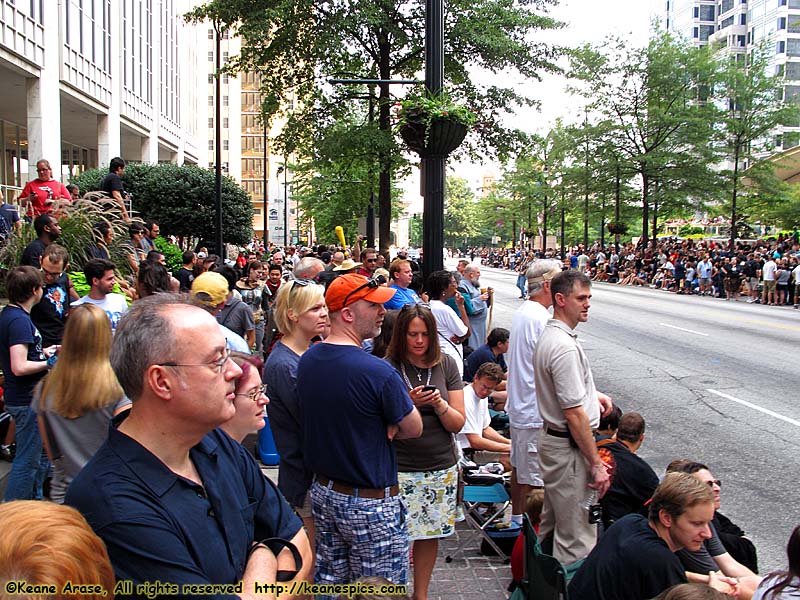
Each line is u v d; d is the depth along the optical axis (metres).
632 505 4.51
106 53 29.42
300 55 16.45
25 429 4.88
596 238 77.56
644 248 41.66
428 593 4.51
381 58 16.47
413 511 4.04
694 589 2.77
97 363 3.52
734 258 30.11
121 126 33.28
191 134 49.25
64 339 3.55
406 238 97.94
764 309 24.64
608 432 5.00
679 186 39.84
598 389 10.86
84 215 9.83
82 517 1.59
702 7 95.75
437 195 7.47
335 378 3.34
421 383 4.12
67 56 24.67
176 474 1.90
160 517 1.80
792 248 27.14
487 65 16.67
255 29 15.66
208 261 10.83
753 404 9.83
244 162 79.25
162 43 39.66
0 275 9.31
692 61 38.44
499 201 72.94
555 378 4.09
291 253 29.16
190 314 1.96
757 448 7.73
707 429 8.52
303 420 3.52
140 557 1.74
